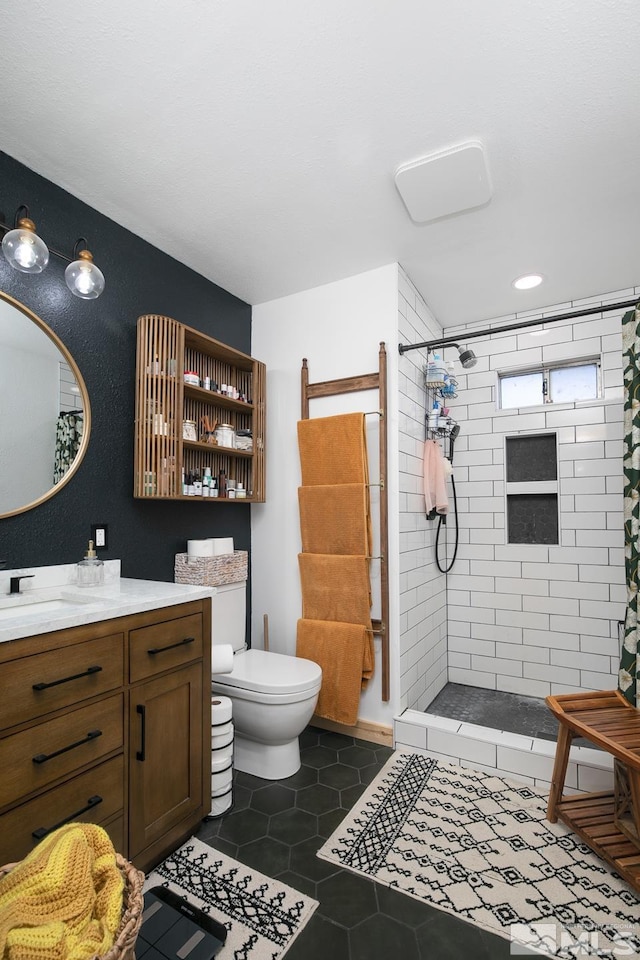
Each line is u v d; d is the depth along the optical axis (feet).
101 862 3.18
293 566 8.80
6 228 4.87
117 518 6.58
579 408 9.47
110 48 4.20
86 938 2.72
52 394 5.82
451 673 10.55
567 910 4.34
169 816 4.99
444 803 5.96
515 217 6.72
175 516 7.56
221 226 6.93
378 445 7.98
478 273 8.42
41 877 2.82
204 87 4.58
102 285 5.19
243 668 6.93
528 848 5.14
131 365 6.88
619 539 9.04
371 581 7.92
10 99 4.71
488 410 10.36
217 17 3.93
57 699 3.94
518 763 6.49
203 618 5.61
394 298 7.98
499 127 5.08
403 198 6.19
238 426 8.86
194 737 5.38
